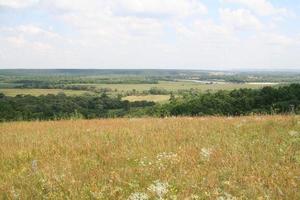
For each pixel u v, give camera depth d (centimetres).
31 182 784
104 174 814
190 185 704
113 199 663
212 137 1205
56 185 741
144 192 678
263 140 1097
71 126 1745
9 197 691
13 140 1371
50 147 1180
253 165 816
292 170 761
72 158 1007
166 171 811
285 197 619
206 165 847
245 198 628
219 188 679
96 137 1345
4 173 896
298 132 1198
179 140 1195
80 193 694
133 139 1243
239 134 1250
